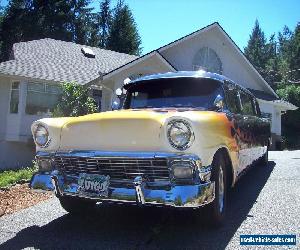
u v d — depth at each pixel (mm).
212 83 4977
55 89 15938
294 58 49938
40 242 3945
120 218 4785
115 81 14766
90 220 4742
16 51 17750
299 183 6613
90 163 3975
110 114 3992
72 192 4070
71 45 21375
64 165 4203
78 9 46062
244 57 21203
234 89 5555
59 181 4180
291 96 31578
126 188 3787
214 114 4215
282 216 4617
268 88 23156
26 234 4219
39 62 17047
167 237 3980
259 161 8312
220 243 3736
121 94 5492
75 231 4301
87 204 4984
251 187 6434
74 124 4133
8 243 3936
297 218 4523
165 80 5199
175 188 3520
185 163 3516
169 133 3564
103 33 50281
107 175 3900
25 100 15289
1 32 40125
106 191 3820
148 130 3668
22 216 5000
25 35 40531
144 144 3686
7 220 4816
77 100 12586
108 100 16359
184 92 5016
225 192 4367
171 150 3574
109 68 18984
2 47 39312
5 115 15672
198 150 3533
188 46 19047
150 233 4145
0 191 6742
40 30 40875
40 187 4270
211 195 3613
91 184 3932
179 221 4543
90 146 3988
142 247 3717
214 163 3969
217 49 20391
